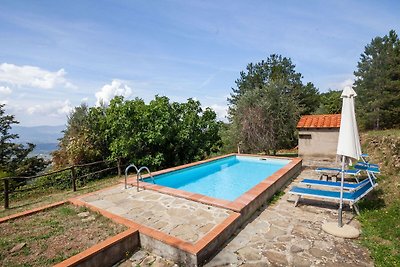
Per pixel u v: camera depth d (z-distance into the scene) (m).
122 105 10.90
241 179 9.52
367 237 4.12
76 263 3.11
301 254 3.63
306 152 11.32
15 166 18.83
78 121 13.81
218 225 4.14
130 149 10.73
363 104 21.09
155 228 4.10
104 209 5.02
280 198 6.27
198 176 9.98
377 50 19.91
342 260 3.48
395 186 6.15
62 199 6.48
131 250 3.89
